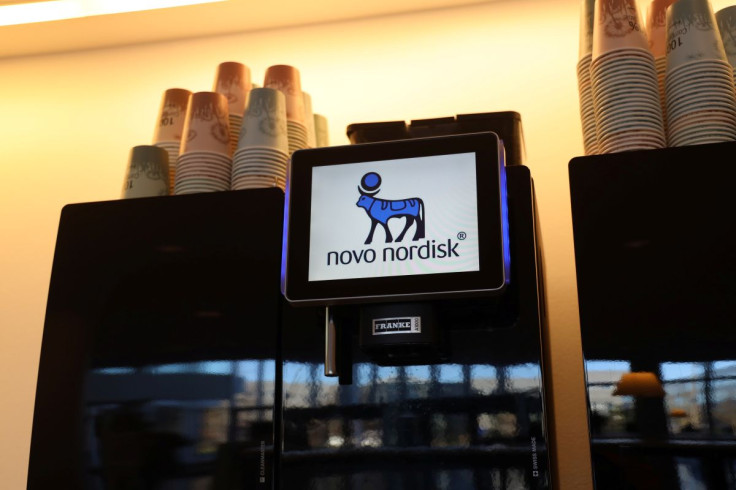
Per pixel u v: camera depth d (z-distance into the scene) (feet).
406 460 3.67
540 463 3.52
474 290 3.55
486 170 3.74
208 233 4.25
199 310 4.12
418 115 5.98
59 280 4.35
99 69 6.74
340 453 3.76
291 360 3.96
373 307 3.71
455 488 3.58
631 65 4.15
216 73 5.33
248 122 4.66
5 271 6.27
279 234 4.16
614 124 4.09
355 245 3.75
